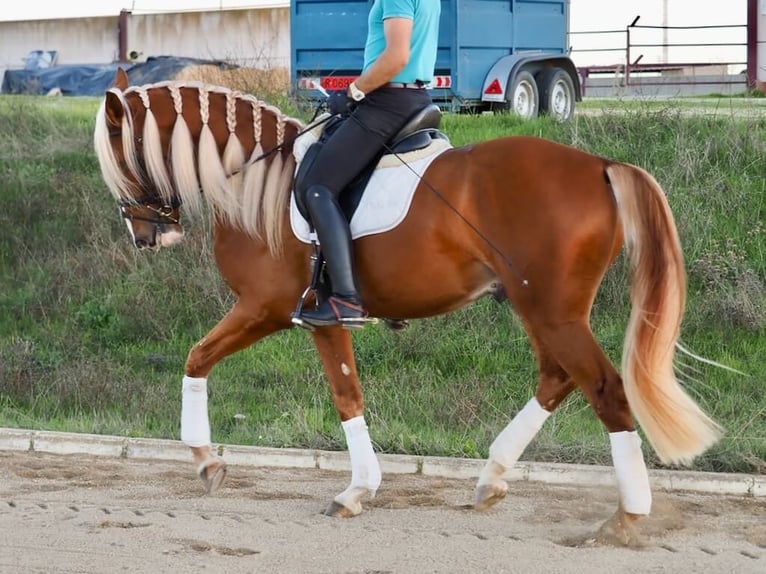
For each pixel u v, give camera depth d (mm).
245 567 6363
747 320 12156
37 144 17297
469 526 7316
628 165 6938
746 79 26891
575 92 19984
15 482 8586
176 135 7777
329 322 7242
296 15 18359
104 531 7070
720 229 13609
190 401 7902
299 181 7441
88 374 12156
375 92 7352
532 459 9273
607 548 6754
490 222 6965
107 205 15609
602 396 6805
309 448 9789
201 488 8414
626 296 12648
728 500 8203
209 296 13742
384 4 7285
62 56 34406
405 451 9562
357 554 6629
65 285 14305
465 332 12445
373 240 7230
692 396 10930
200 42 33125
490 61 18516
